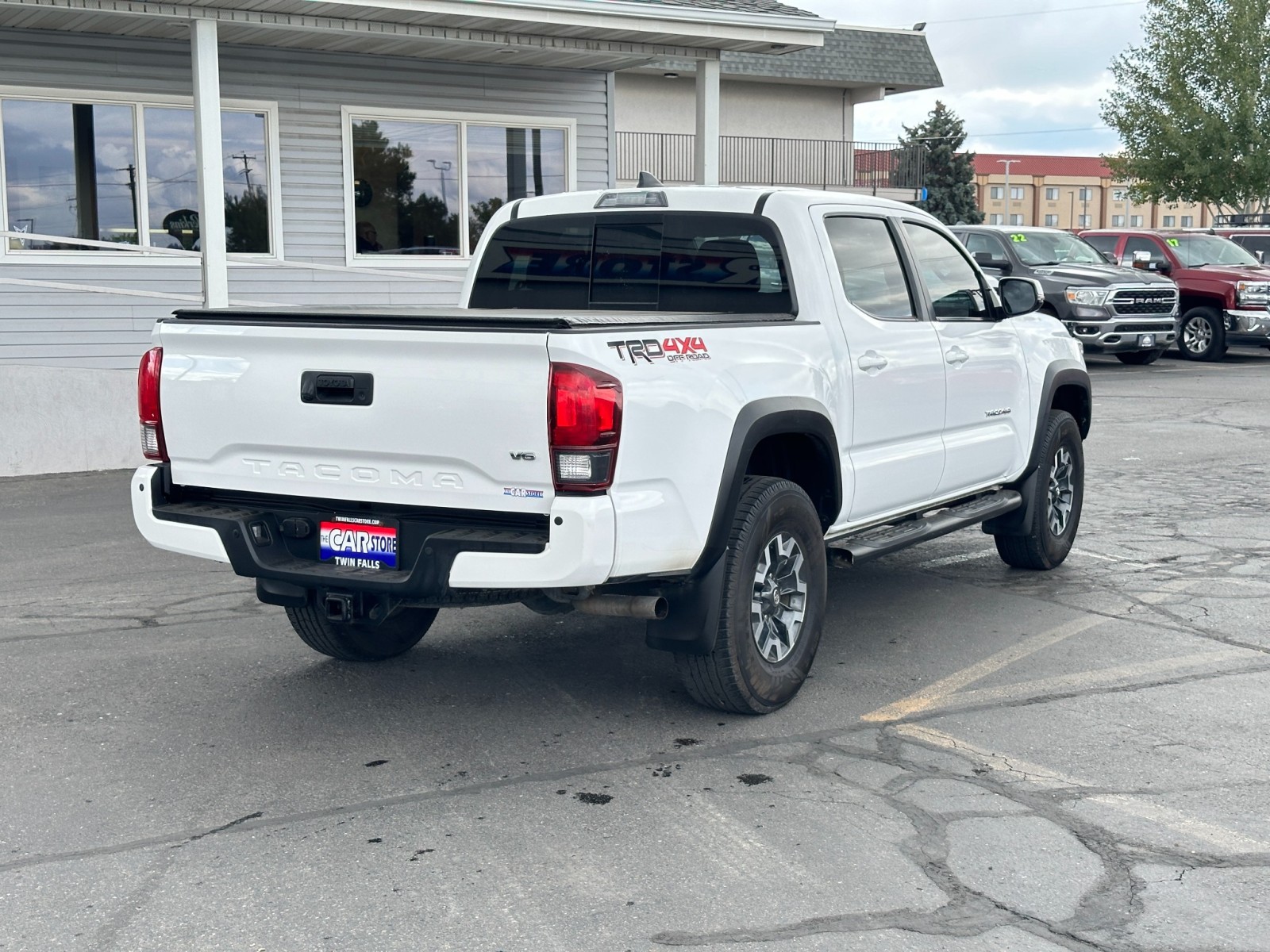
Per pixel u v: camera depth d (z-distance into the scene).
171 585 7.35
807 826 4.07
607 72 15.60
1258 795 4.30
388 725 5.05
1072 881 3.69
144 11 10.78
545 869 3.79
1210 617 6.55
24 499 10.07
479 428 4.29
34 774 4.57
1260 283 21.17
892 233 6.21
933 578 7.51
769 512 4.97
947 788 4.38
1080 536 8.61
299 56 13.65
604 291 6.11
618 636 6.34
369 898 3.62
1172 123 34.16
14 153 12.35
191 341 4.88
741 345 4.89
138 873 3.79
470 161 14.93
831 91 35.94
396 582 4.45
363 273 14.28
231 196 13.55
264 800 4.33
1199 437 13.10
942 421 6.33
